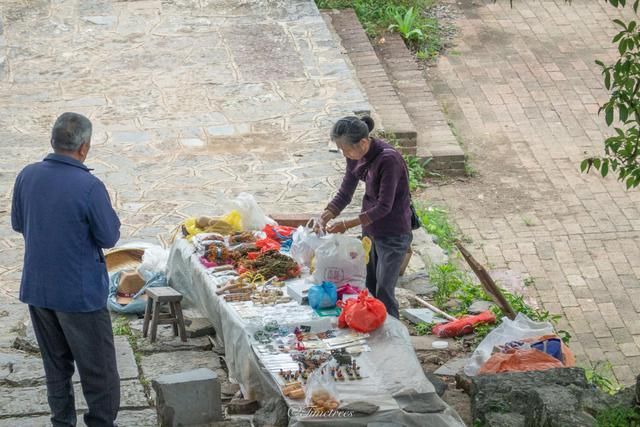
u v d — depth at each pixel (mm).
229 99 16203
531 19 21562
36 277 6727
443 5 22031
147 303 9180
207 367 8625
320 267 8773
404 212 8891
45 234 6676
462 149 17047
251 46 17859
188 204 13227
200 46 17812
